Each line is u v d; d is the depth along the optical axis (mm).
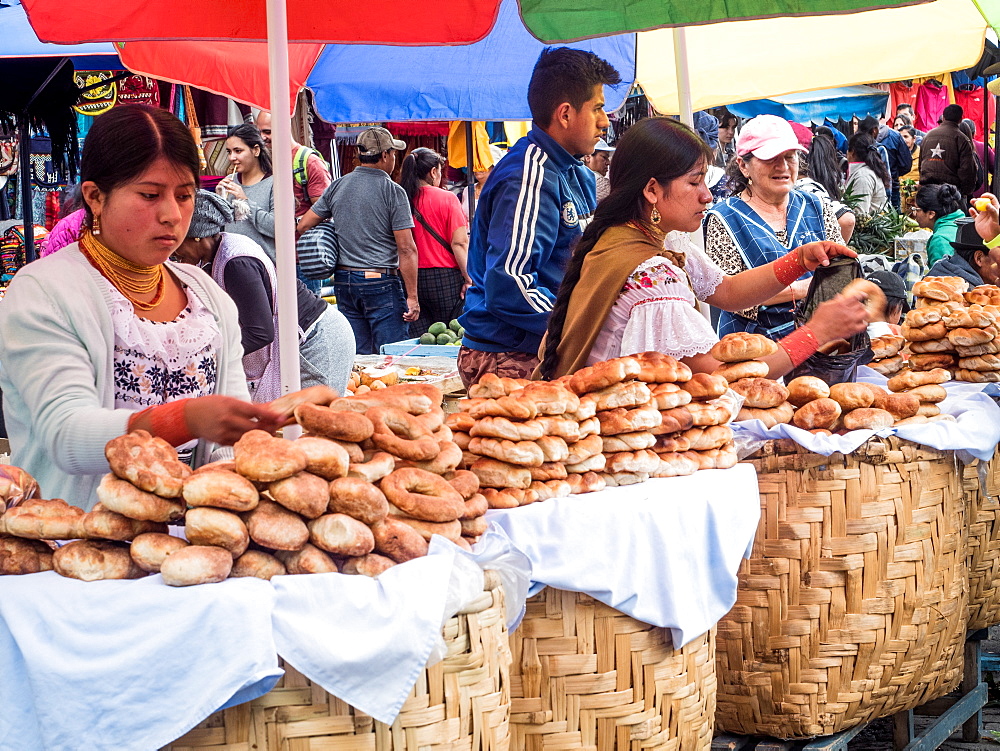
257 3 3453
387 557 1815
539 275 3891
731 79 5449
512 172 3811
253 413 1972
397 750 1695
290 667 1658
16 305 2168
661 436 2602
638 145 2912
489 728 1833
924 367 4016
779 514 2971
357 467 1875
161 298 2406
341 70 5508
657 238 2992
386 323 7695
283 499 1748
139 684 1613
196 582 1667
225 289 3867
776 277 3494
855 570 2984
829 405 2992
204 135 7129
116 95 6250
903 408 3154
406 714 1699
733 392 2902
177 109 6973
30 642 1668
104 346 2225
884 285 4887
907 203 10961
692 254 3592
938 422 3268
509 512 2205
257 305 3871
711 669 2559
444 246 8117
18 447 2242
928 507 3146
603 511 2268
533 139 3842
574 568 2215
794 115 11609
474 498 2045
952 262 5309
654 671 2346
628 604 2281
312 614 1675
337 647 1646
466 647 1791
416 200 8062
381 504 1801
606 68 3814
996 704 4359
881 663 3059
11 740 1688
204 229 3770
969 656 3865
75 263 2256
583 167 4031
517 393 2402
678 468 2584
